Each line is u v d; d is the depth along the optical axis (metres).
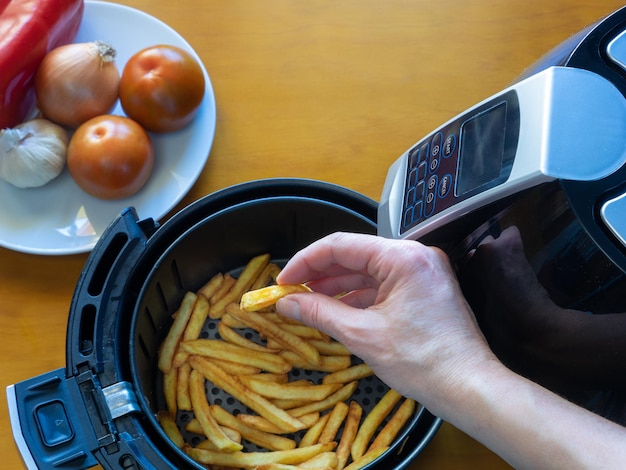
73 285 0.72
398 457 0.58
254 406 0.63
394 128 0.81
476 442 0.67
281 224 0.68
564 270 0.40
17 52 0.67
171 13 0.85
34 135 0.70
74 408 0.51
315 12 0.86
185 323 0.68
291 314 0.54
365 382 0.69
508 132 0.41
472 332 0.47
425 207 0.48
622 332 0.40
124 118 0.72
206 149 0.76
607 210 0.37
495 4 0.88
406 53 0.85
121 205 0.74
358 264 0.53
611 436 0.40
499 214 0.43
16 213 0.73
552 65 0.46
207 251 0.69
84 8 0.80
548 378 0.49
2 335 0.69
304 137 0.80
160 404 0.66
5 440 0.65
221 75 0.82
